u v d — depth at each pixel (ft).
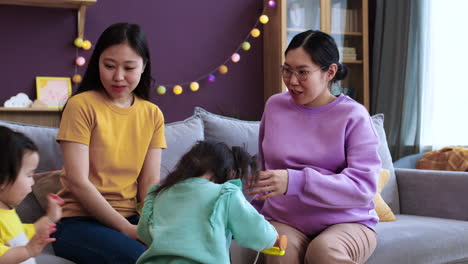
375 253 5.63
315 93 5.62
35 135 5.99
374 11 14.32
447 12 11.98
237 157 4.75
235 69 13.38
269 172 5.15
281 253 4.44
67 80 11.82
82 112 5.18
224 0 13.23
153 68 12.66
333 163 5.63
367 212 5.69
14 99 11.32
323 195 5.24
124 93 5.34
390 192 7.81
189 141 6.82
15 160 3.80
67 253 4.94
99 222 5.19
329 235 5.17
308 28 13.07
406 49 12.66
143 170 5.63
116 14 12.31
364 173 5.41
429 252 6.06
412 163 9.70
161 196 4.49
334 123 5.65
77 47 11.93
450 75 11.92
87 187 5.03
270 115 6.07
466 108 11.60
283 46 12.71
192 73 13.00
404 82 12.71
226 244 4.40
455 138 11.78
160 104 12.76
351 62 13.51
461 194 7.25
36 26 11.66
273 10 13.04
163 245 4.16
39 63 11.69
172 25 12.79
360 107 5.76
